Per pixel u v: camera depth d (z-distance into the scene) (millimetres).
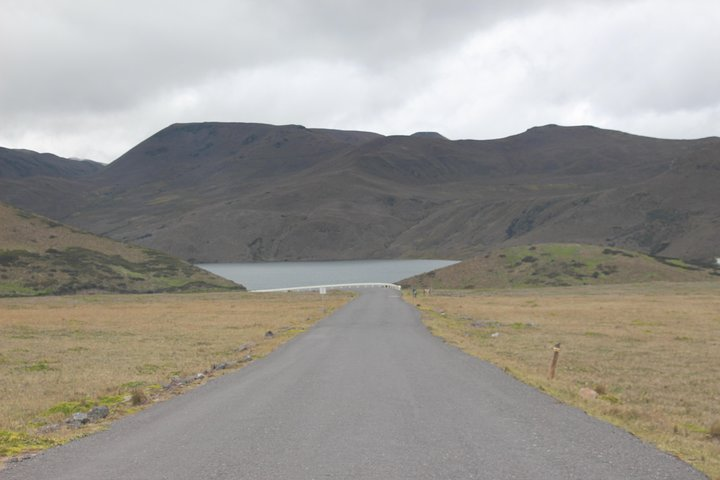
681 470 7949
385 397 13648
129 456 8891
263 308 64125
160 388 16312
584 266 139000
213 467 8156
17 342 31438
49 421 12133
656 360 22969
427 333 33312
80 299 95125
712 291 94250
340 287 128750
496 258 151000
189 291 136500
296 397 13836
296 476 7656
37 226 154500
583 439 9641
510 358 22938
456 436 9805
